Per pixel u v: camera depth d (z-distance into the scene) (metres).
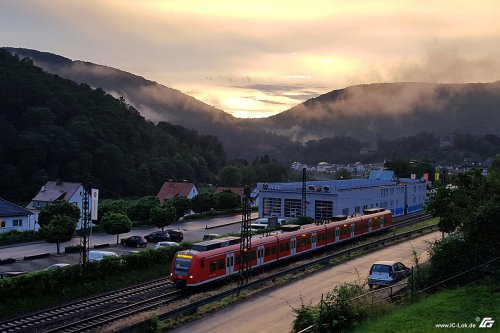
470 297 20.56
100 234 68.56
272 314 26.20
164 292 33.78
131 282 37.22
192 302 29.05
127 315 27.20
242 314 26.27
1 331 25.05
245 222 36.31
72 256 52.06
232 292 30.14
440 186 31.38
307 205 74.06
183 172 169.00
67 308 29.92
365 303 21.17
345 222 55.06
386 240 49.78
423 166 138.12
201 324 24.69
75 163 131.00
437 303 20.23
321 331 19.28
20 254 53.53
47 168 128.75
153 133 192.50
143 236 65.69
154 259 40.59
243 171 185.88
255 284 32.19
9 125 128.00
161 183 154.62
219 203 93.12
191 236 67.00
